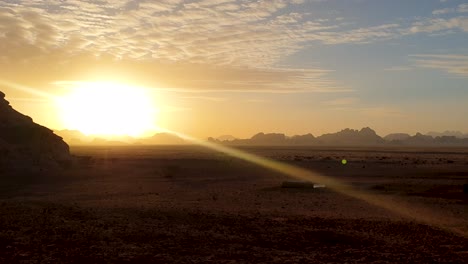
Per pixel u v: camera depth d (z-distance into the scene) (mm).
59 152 79938
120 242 23891
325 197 44719
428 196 45656
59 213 31312
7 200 39781
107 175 70062
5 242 23203
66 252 21609
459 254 22031
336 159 131625
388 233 27031
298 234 26422
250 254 21797
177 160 115875
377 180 64312
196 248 22938
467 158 147500
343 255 21719
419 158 145000
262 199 43000
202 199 42938
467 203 40531
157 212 32906
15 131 75688
